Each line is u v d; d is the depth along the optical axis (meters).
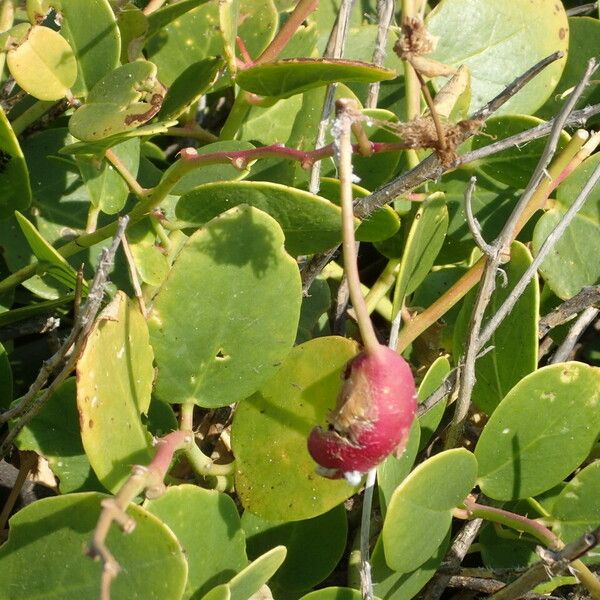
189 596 0.23
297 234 0.25
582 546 0.22
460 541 0.27
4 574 0.21
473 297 0.28
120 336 0.21
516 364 0.27
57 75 0.27
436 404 0.26
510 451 0.26
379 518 0.27
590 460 0.30
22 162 0.27
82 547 0.20
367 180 0.30
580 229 0.30
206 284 0.23
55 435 0.26
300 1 0.28
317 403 0.24
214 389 0.24
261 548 0.25
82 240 0.28
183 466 0.28
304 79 0.24
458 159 0.21
